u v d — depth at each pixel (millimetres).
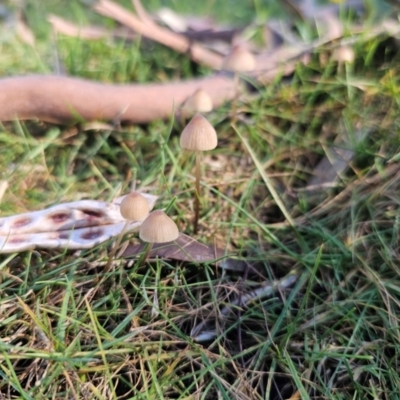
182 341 151
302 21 293
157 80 282
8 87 208
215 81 239
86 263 167
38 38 326
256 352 153
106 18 336
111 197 195
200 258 175
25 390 135
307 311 163
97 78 274
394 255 175
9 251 160
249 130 233
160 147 220
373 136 217
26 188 203
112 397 137
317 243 186
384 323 158
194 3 396
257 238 192
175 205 192
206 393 141
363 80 243
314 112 238
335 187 206
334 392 143
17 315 149
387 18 266
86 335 148
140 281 168
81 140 224
